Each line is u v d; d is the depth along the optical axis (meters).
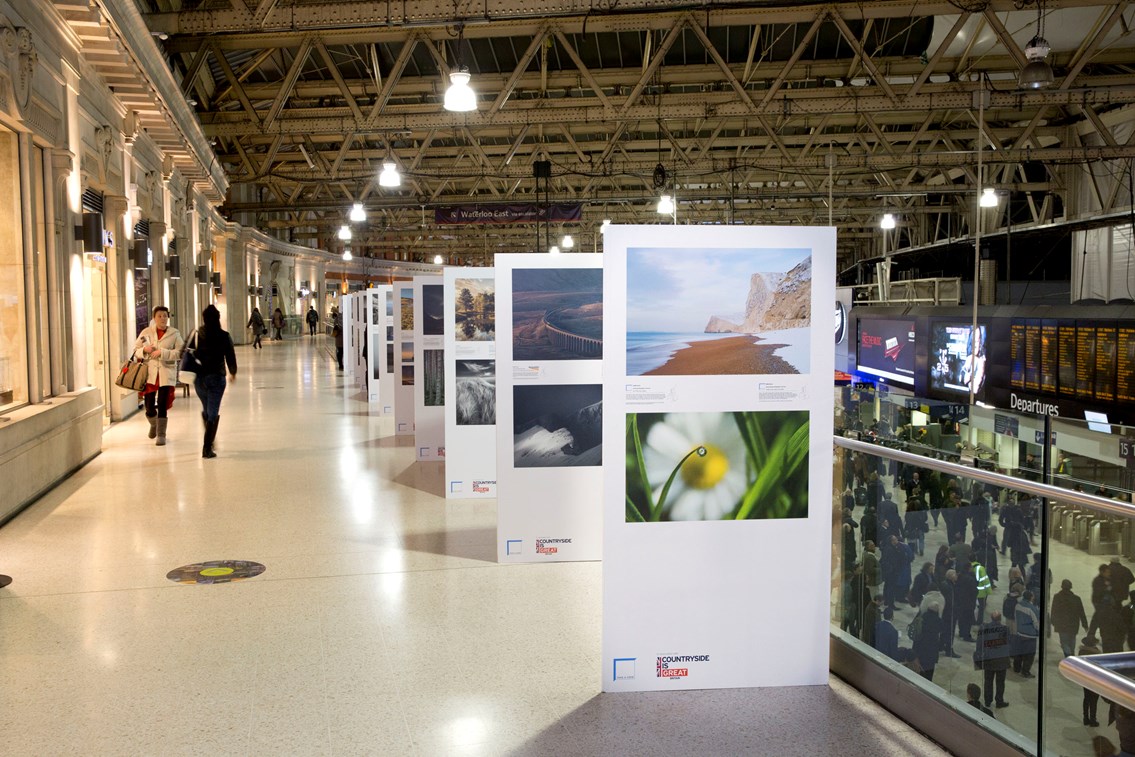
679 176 33.88
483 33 17.33
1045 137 28.55
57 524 7.62
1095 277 26.75
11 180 8.94
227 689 4.27
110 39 10.43
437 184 34.06
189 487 9.24
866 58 16.66
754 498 4.31
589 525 6.63
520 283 6.49
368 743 3.74
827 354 4.32
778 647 4.38
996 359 19.11
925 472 4.03
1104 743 3.42
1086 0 14.99
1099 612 3.61
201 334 10.98
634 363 4.21
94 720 3.93
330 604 5.57
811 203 40.81
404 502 8.59
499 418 6.54
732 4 11.49
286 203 34.62
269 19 11.73
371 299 17.12
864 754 3.69
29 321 9.12
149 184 16.84
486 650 4.80
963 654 3.85
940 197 39.31
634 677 4.29
